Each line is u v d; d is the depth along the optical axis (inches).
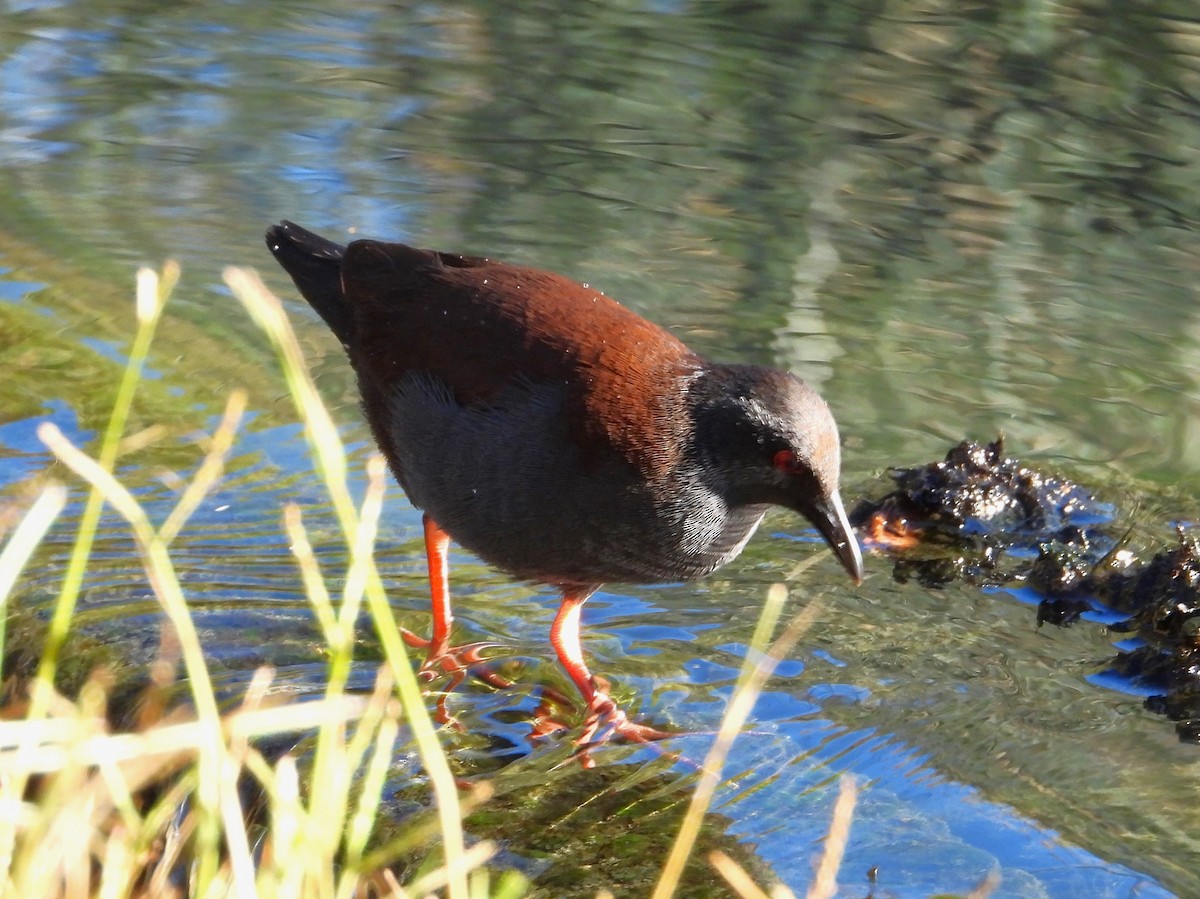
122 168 697.6
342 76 811.4
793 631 318.3
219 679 376.8
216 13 896.9
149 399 519.2
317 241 444.8
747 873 308.0
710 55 853.8
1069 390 553.3
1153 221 682.8
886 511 471.8
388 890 300.5
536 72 825.5
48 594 410.0
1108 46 861.2
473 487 384.8
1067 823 324.2
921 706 370.9
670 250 643.5
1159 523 470.0
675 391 367.2
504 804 332.2
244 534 447.2
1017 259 646.5
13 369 530.0
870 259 644.7
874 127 768.3
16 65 805.9
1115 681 384.2
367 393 419.5
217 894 234.5
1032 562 448.5
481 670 390.9
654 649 399.5
